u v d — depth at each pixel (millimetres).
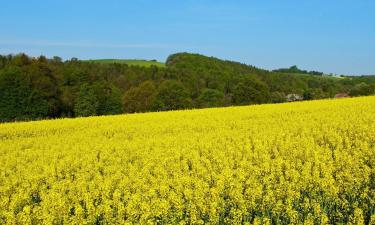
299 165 15539
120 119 34406
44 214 11328
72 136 26469
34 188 14898
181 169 16594
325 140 21297
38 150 21484
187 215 11883
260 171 15195
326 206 12055
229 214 11812
